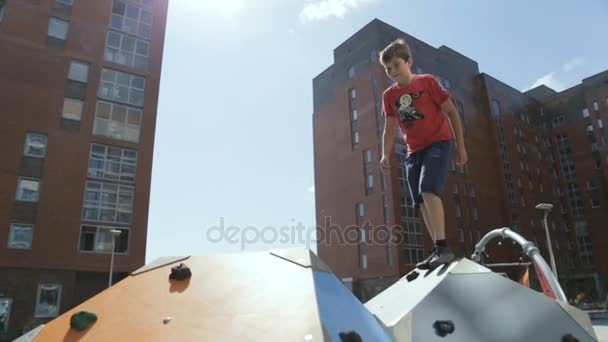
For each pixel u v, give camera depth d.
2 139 25.73
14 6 28.34
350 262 46.34
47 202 26.08
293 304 1.50
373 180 46.38
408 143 3.28
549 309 2.01
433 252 2.73
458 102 56.91
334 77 55.34
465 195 52.06
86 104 28.89
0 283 23.75
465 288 2.13
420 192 2.94
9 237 24.58
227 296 1.62
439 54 56.81
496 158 58.38
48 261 25.20
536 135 67.69
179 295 1.67
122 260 27.34
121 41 31.52
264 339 1.34
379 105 48.06
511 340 1.87
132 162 29.45
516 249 54.22
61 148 27.34
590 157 66.25
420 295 2.14
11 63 27.23
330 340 1.31
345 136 51.44
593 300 61.09
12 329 23.34
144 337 1.42
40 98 27.52
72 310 1.64
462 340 1.85
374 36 50.78
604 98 66.06
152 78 31.91
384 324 1.91
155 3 33.81
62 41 29.27
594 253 63.25
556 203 66.19
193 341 1.38
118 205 28.22
